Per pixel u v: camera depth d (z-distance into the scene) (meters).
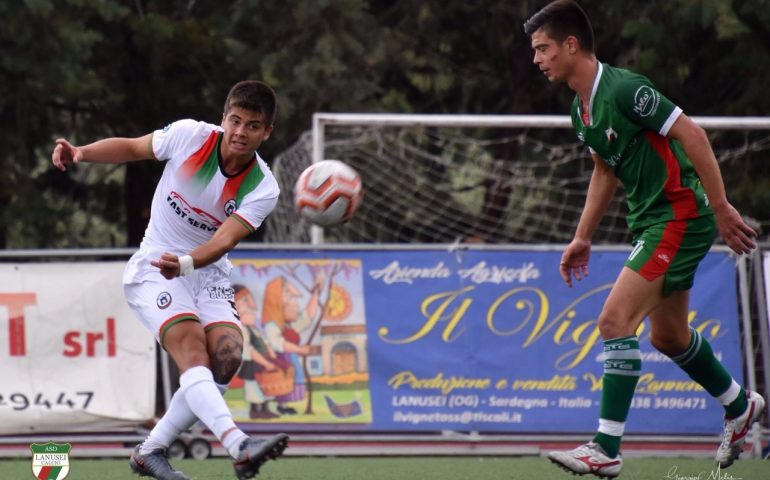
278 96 54.97
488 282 31.59
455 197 60.97
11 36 51.06
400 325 31.34
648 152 20.28
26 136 58.47
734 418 22.61
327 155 51.78
